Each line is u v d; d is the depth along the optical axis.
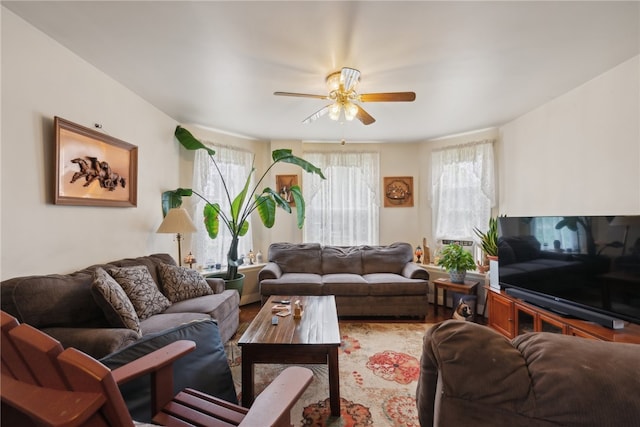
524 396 0.57
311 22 1.71
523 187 3.27
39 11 1.63
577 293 2.08
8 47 1.64
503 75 2.35
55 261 1.95
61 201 1.95
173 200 3.28
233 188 4.10
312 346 1.77
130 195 2.66
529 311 2.39
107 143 2.37
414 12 1.62
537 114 3.05
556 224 2.25
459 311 3.27
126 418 0.60
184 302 2.49
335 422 1.69
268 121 3.53
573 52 2.02
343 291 3.41
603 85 2.31
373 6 1.57
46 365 0.57
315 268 4.05
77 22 1.72
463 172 4.04
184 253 3.62
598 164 2.36
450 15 1.65
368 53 2.03
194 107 3.06
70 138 2.02
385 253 4.12
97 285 1.77
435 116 3.32
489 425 0.58
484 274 3.55
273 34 1.82
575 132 2.58
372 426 1.66
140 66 2.24
